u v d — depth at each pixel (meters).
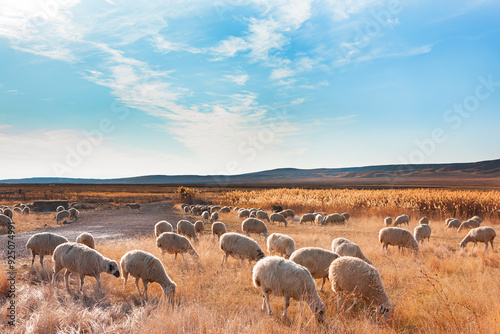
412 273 10.60
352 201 36.72
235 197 55.66
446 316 6.84
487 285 9.08
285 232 22.97
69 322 6.35
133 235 20.42
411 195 36.31
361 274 7.27
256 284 7.68
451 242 18.62
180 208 50.62
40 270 9.55
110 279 9.46
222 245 11.54
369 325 6.39
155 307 7.42
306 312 6.98
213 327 5.74
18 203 50.34
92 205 50.31
